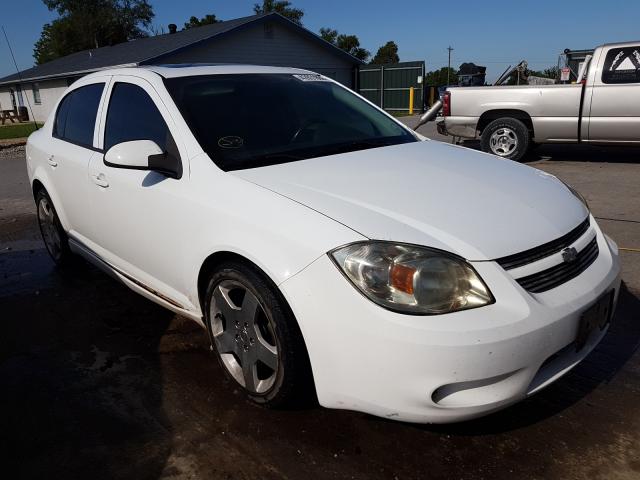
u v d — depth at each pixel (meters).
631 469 2.08
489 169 2.78
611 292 2.29
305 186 2.36
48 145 4.07
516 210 2.26
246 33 20.92
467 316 1.85
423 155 2.96
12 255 5.01
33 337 3.33
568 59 10.09
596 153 9.36
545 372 2.07
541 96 8.20
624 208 5.63
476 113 8.77
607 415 2.39
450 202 2.26
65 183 3.71
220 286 2.46
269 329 2.27
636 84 7.49
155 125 2.94
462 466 2.11
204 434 2.35
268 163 2.66
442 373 1.83
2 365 3.01
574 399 2.51
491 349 1.82
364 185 2.38
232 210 2.33
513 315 1.88
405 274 1.88
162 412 2.52
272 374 2.39
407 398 1.89
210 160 2.59
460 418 1.93
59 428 2.44
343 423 2.38
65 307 3.74
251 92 3.19
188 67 3.33
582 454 2.16
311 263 2.02
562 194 2.59
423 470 2.10
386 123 3.56
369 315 1.89
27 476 2.16
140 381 2.78
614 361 2.81
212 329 2.60
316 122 3.20
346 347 1.95
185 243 2.59
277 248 2.12
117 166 2.67
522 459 2.14
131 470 2.17
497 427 2.33
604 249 2.46
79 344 3.21
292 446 2.25
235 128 2.86
